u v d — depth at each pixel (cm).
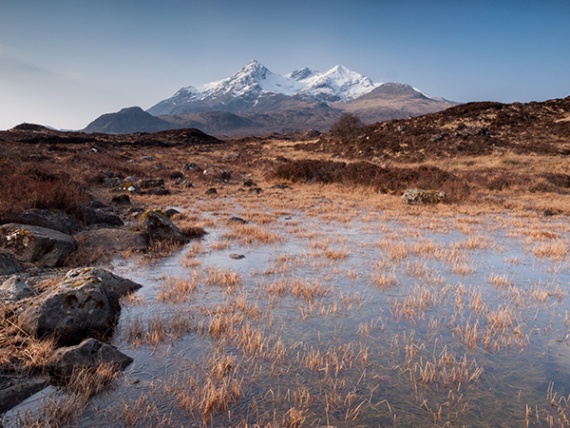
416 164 3753
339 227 1358
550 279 799
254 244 1080
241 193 2317
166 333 516
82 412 353
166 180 2855
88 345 435
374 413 362
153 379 411
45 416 343
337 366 427
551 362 463
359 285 743
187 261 869
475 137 4425
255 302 643
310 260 919
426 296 669
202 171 3366
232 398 380
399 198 2072
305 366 441
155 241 1050
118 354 441
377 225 1389
